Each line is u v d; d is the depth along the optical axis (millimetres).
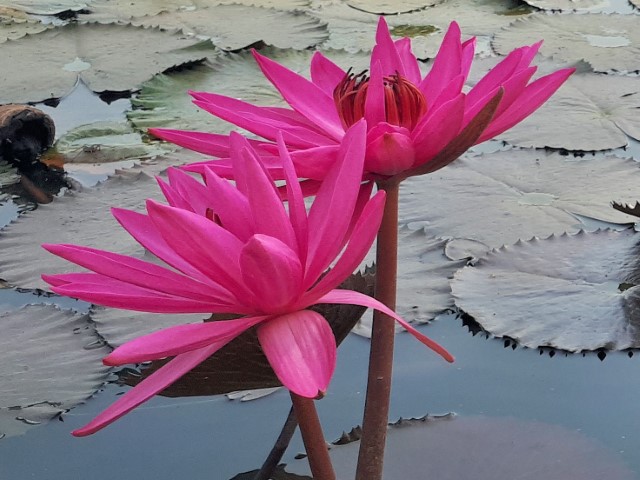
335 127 509
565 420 654
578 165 1027
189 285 432
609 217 908
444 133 450
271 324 417
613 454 611
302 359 403
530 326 736
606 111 1174
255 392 708
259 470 629
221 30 1623
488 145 1118
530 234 884
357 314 510
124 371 730
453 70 514
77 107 1315
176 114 1271
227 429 672
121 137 1205
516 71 491
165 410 694
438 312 769
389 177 474
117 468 640
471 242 876
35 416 665
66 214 955
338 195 421
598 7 1720
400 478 599
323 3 1812
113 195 994
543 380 694
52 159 1149
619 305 738
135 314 777
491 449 620
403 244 866
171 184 471
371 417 497
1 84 1365
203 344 407
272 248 396
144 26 1598
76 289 428
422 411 667
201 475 630
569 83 1265
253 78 1374
